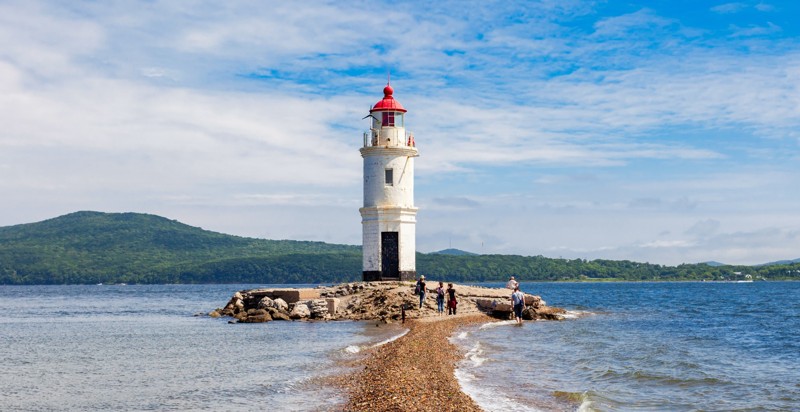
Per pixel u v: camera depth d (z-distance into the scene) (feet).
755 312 242.58
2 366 93.15
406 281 180.24
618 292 521.24
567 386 81.00
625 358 106.01
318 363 92.43
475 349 109.50
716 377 90.02
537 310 185.26
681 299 373.20
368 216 180.55
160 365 92.79
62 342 125.49
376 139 181.37
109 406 66.59
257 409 64.80
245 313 173.27
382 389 70.74
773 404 73.97
